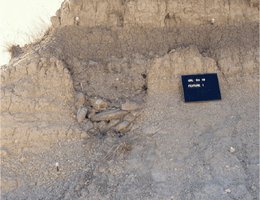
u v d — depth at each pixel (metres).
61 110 1.95
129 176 1.74
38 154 1.85
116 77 2.07
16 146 1.87
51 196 1.74
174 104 1.97
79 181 1.76
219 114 1.93
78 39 2.14
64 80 2.01
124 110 1.97
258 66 2.05
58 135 1.89
